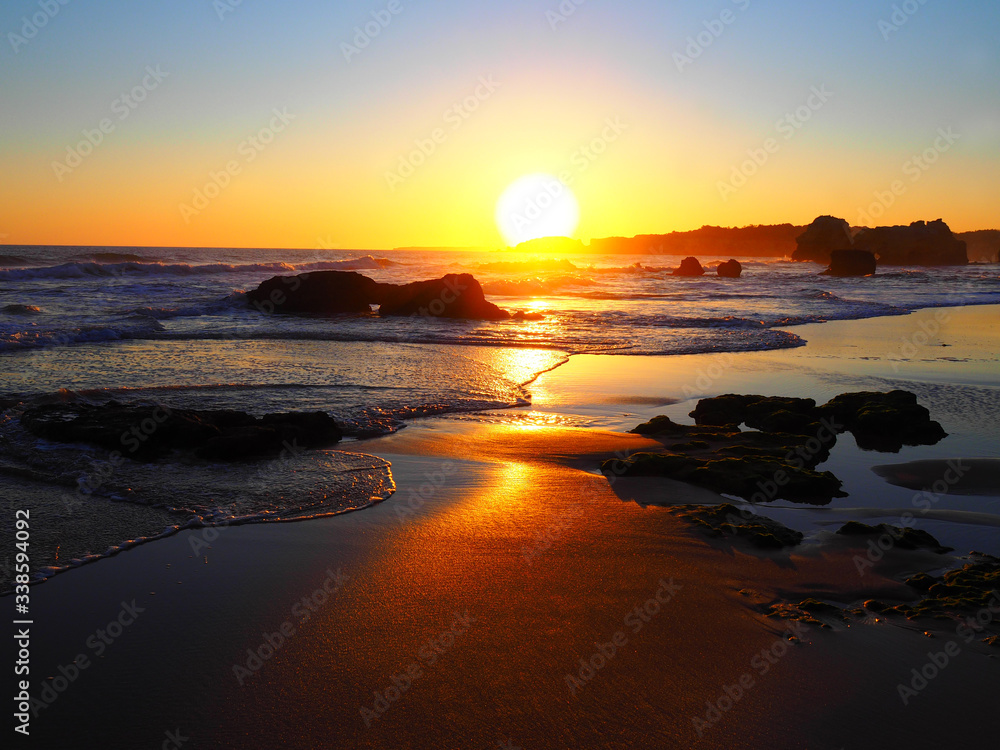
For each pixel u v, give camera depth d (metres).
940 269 89.75
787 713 3.59
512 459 8.25
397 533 5.94
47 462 7.48
